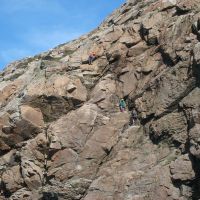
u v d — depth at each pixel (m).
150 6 53.62
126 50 50.78
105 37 52.94
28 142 47.62
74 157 45.31
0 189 47.81
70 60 52.53
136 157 43.31
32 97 49.12
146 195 40.34
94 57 51.72
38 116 48.66
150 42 49.69
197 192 39.41
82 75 50.41
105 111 48.03
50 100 48.72
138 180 41.44
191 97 42.59
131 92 48.38
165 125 43.00
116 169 43.28
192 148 39.69
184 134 41.84
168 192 39.72
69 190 43.47
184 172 39.72
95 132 46.22
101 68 51.09
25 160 46.66
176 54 45.84
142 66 48.91
